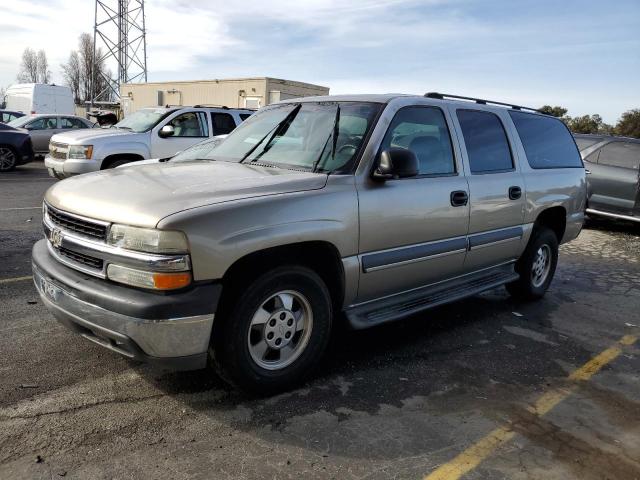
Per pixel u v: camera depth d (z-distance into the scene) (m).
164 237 2.82
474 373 3.99
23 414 3.06
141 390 3.40
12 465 2.63
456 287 4.65
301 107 4.49
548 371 4.11
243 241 3.01
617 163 10.34
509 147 5.13
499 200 4.81
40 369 3.58
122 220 2.93
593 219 11.80
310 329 3.52
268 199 3.20
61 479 2.55
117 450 2.80
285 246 3.30
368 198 3.66
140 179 3.46
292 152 4.05
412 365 4.05
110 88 46.47
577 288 6.58
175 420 3.10
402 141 4.03
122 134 10.36
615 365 4.30
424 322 5.02
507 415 3.40
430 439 3.07
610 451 3.07
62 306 3.16
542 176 5.41
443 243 4.30
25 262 5.96
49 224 3.47
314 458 2.83
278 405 3.34
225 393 3.43
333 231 3.45
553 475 2.82
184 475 2.64
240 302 3.12
